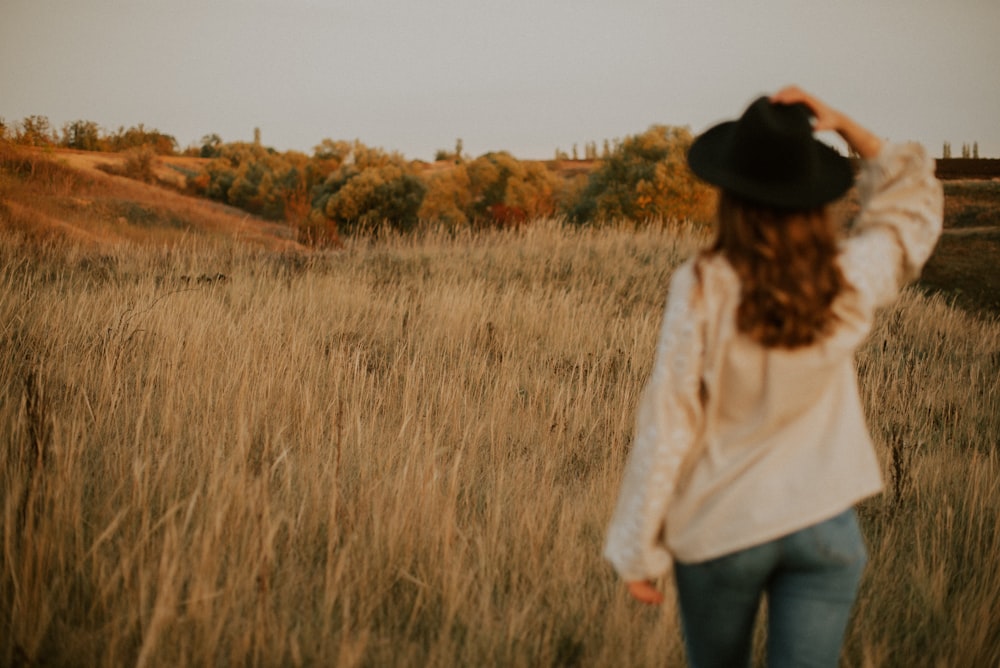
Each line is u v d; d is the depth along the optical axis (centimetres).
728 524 150
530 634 244
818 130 166
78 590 245
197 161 6775
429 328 612
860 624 256
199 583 226
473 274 864
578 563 279
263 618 226
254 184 5481
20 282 626
